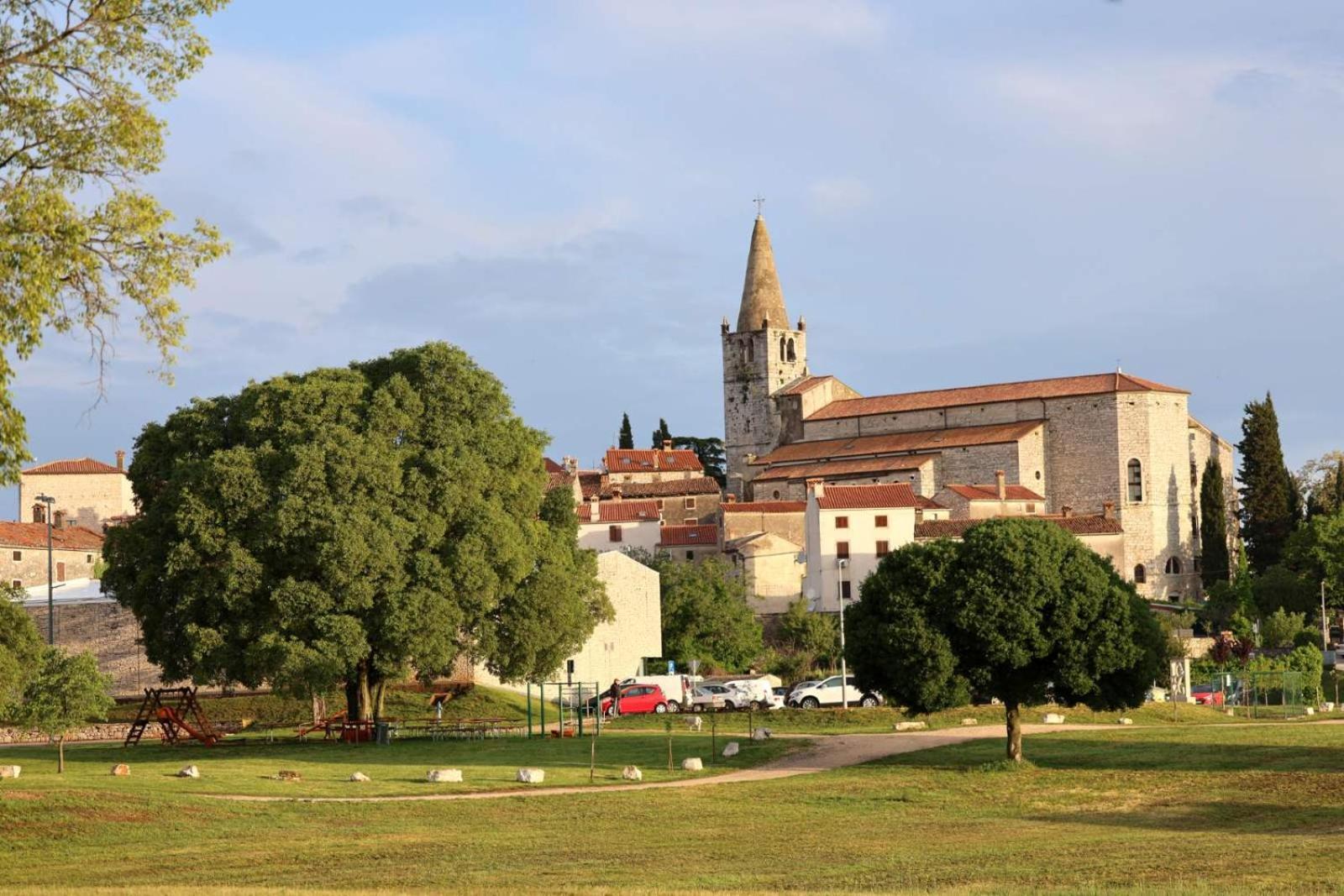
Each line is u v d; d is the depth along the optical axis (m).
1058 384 187.38
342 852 44.41
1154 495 180.25
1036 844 45.31
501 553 79.88
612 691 94.56
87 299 34.16
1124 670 63.22
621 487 189.38
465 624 81.56
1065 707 86.44
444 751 71.25
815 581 153.00
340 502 77.00
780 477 191.12
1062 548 63.62
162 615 78.44
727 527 160.75
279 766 64.94
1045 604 62.25
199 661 75.88
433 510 80.25
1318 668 111.38
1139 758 62.47
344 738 77.50
